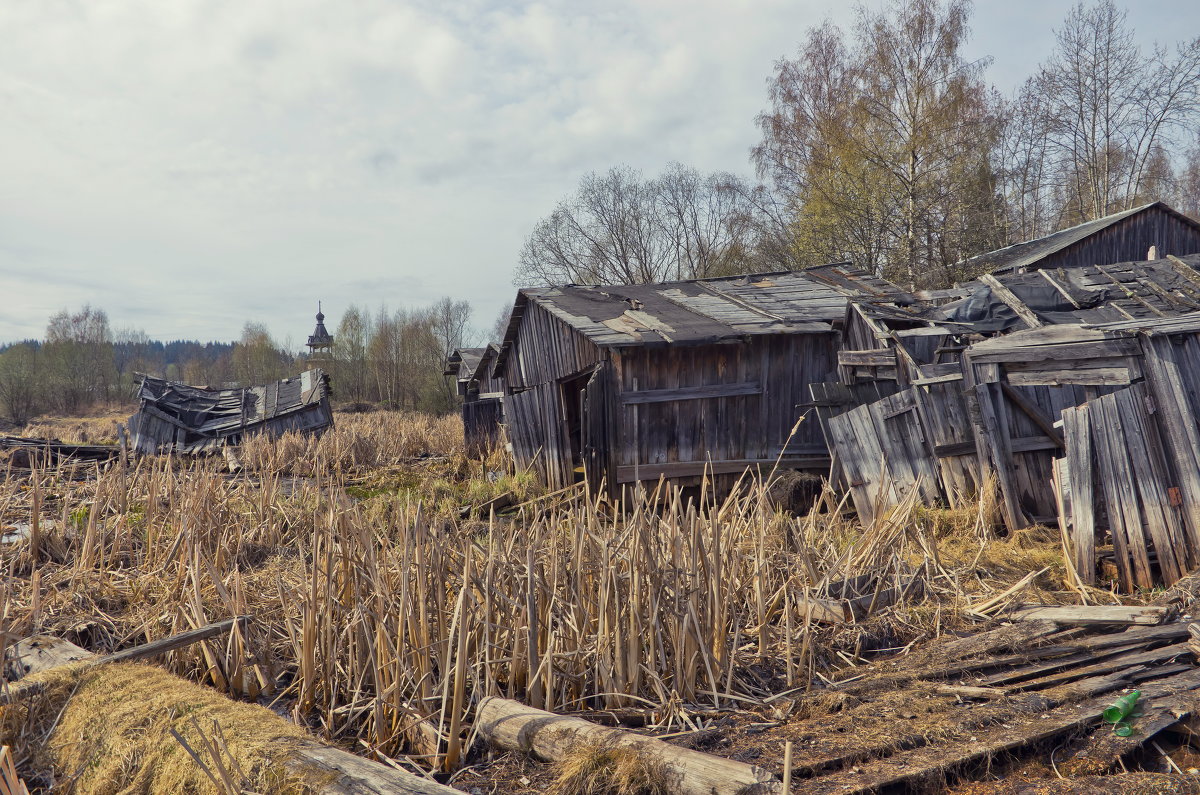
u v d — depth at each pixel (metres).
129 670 4.19
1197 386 6.91
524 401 14.62
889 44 26.05
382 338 56.97
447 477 15.96
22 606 5.42
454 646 4.14
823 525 7.49
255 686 4.49
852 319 11.55
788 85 29.41
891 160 26.59
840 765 3.41
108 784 3.47
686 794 3.04
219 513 7.76
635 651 4.19
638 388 11.37
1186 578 6.21
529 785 3.38
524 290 14.56
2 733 3.89
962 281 25.03
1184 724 3.75
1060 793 3.18
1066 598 6.24
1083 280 10.91
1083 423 6.85
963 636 5.13
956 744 3.57
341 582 4.79
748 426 11.87
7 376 51.38
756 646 4.90
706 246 41.66
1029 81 31.42
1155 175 34.38
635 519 4.33
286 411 24.94
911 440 9.43
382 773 3.09
